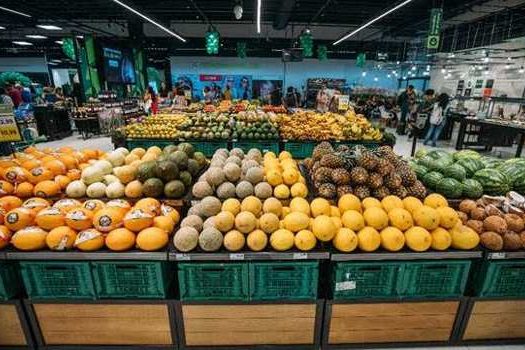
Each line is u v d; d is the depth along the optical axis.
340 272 1.96
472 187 2.32
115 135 5.76
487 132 8.38
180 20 16.20
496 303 2.09
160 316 2.02
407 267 1.98
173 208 2.15
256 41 17.41
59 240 1.84
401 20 13.67
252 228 1.89
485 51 11.15
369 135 5.61
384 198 2.12
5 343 2.09
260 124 5.62
